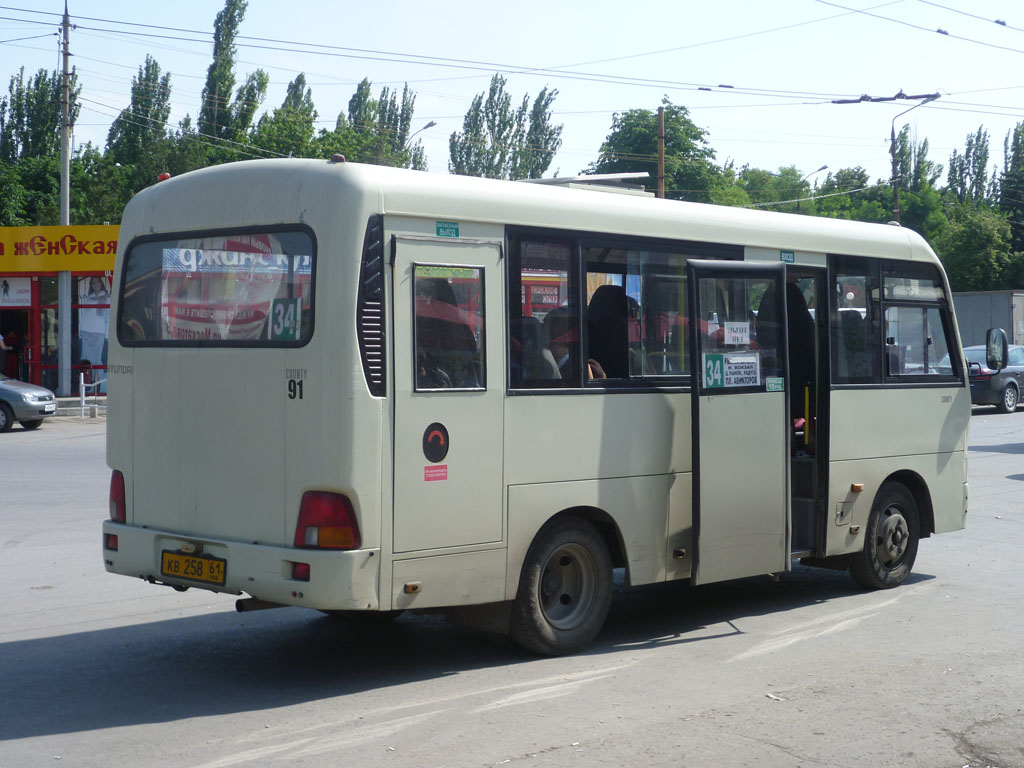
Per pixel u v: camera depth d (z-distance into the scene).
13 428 24.89
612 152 55.00
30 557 9.99
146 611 8.09
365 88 59.53
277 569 5.91
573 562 7.04
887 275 9.09
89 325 32.47
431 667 6.66
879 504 8.95
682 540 7.49
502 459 6.44
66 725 5.51
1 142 61.78
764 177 93.62
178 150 55.62
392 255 6.00
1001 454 19.62
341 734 5.37
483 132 59.25
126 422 6.82
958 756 5.11
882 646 7.18
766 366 7.74
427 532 6.09
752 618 8.06
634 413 7.18
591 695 6.05
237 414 6.21
